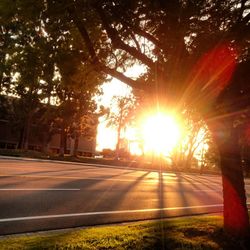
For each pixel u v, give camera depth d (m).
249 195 22.25
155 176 28.86
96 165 34.88
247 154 11.79
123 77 7.33
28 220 7.90
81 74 7.80
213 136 7.23
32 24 6.62
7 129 50.00
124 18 6.30
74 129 43.44
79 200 11.19
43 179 15.06
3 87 38.72
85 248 5.29
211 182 29.92
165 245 6.02
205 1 5.61
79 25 6.70
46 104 42.88
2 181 13.05
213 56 5.85
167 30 6.02
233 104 6.40
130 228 7.04
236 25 5.81
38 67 7.14
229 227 7.30
